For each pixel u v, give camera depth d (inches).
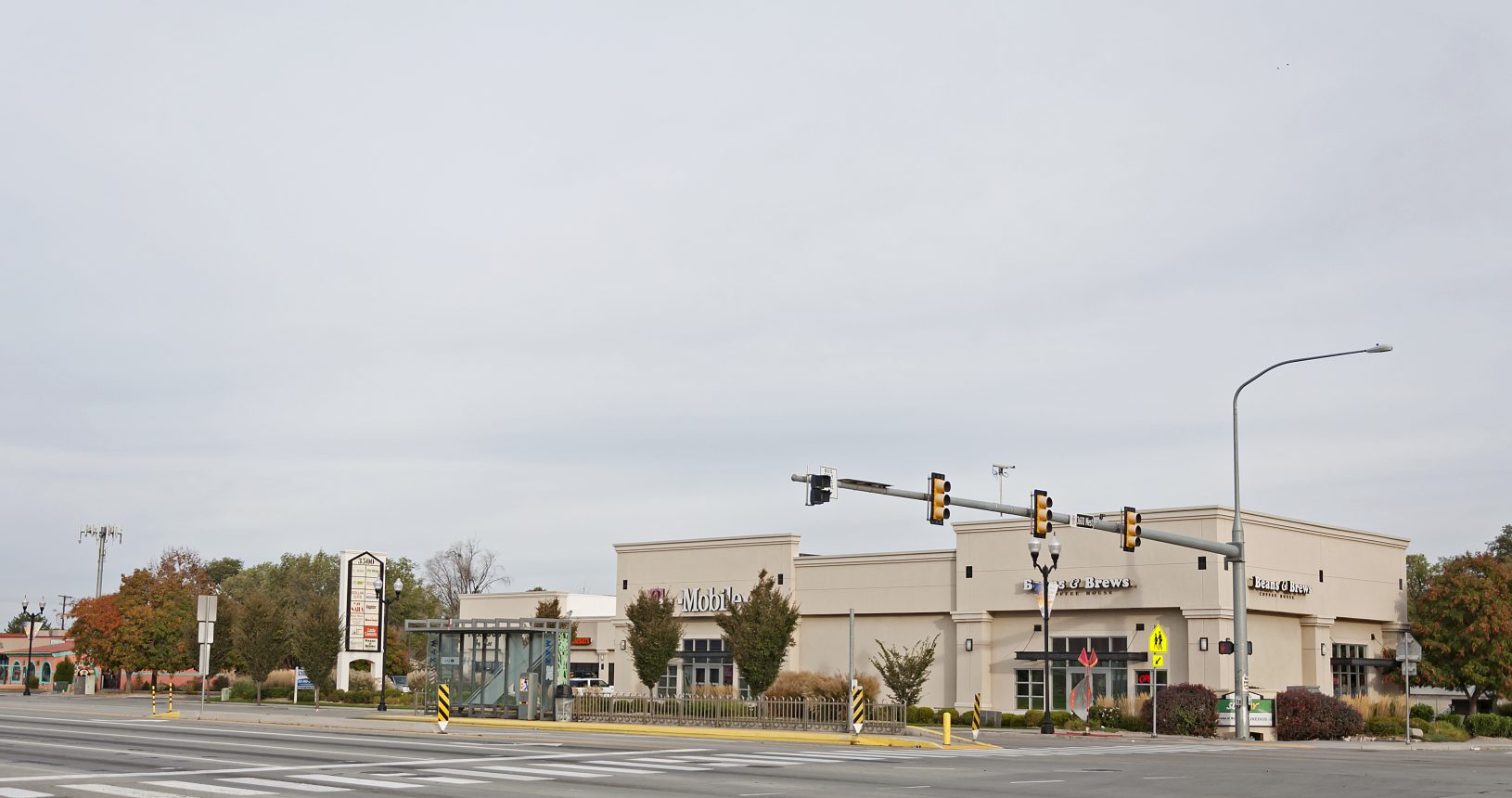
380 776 869.8
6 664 4355.3
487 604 3245.6
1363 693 2169.0
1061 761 1122.7
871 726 1545.3
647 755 1099.9
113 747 1098.1
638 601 2172.7
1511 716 2058.3
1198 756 1222.9
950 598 2175.2
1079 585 2027.6
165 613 3378.4
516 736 1384.1
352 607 2751.0
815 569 2345.0
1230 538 1910.7
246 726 1557.6
